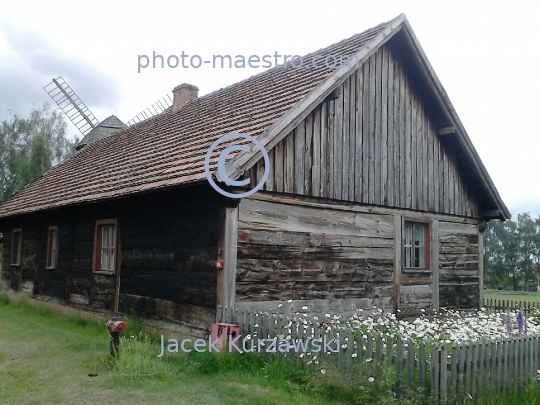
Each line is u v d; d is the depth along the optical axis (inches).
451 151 530.6
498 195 541.3
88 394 259.4
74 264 542.3
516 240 1492.4
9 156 2026.3
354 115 438.9
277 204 371.9
